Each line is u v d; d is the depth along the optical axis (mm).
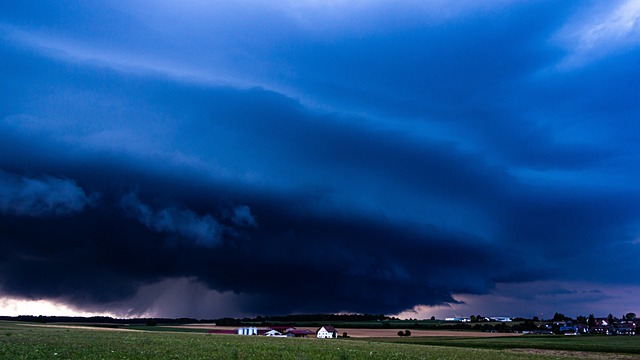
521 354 54625
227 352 36812
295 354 36844
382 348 51781
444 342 89062
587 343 88625
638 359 57781
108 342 44312
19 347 35344
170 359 30750
